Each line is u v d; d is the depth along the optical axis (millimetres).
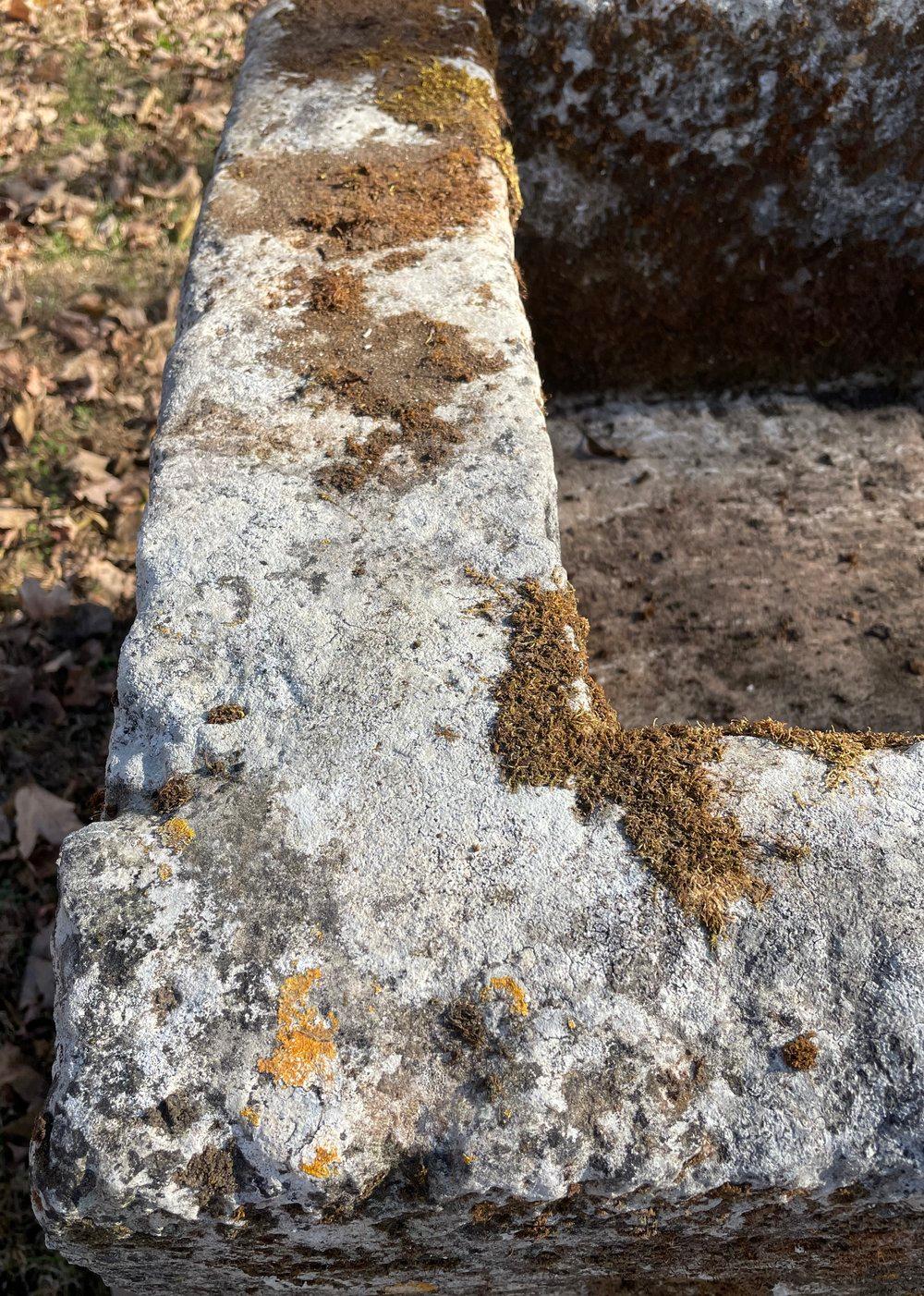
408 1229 331
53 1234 316
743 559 786
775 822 347
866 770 360
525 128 750
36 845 761
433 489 433
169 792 364
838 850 341
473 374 472
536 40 711
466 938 330
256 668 389
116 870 347
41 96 1351
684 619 756
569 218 792
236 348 489
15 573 919
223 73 1412
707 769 362
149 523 428
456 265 519
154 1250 336
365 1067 314
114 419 1030
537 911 333
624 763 363
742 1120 308
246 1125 309
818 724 700
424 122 599
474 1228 331
